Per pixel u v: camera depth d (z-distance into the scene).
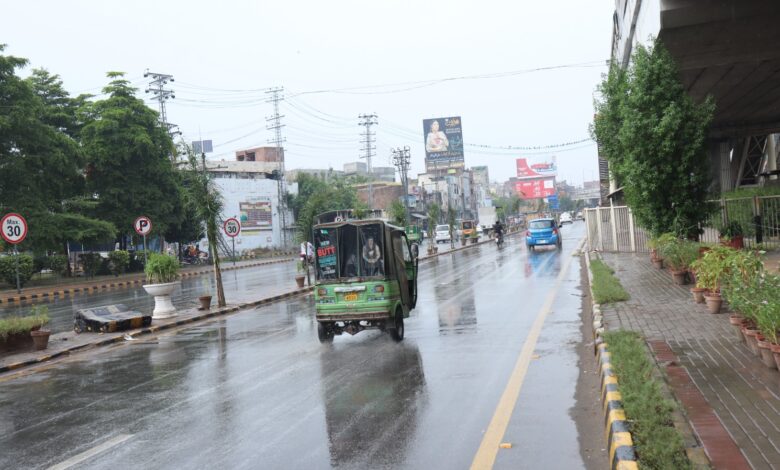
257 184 66.69
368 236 11.05
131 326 14.65
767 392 5.94
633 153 16.17
